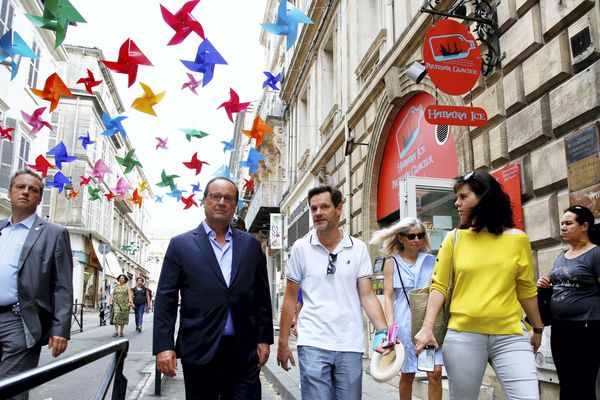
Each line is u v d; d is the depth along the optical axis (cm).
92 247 3659
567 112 429
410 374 438
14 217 368
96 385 225
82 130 3522
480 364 277
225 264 322
